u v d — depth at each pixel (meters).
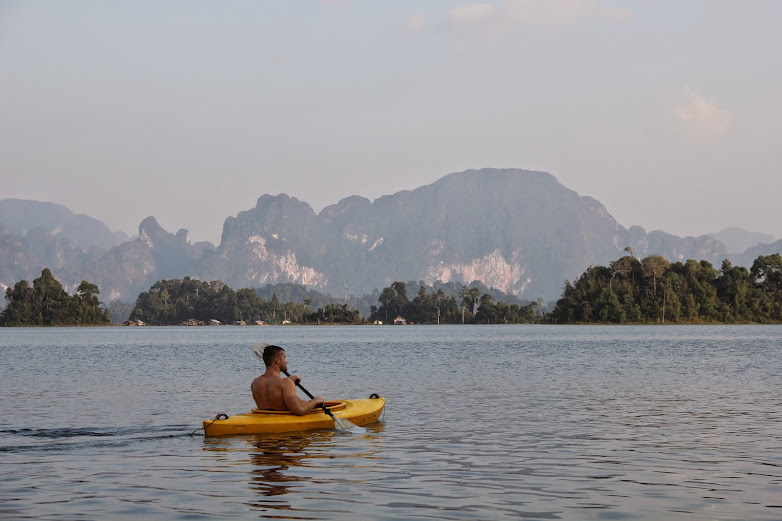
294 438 14.73
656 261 190.25
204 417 18.42
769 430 15.55
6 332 155.25
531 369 35.47
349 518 8.70
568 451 13.15
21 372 35.81
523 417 17.73
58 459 12.75
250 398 22.98
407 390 24.94
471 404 20.56
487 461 12.22
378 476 11.09
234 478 11.04
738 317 184.12
